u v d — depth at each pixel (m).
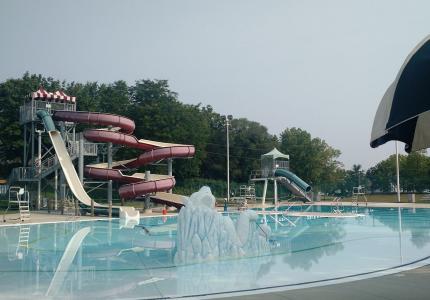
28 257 13.88
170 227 24.05
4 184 50.75
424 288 8.38
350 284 8.94
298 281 9.71
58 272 11.16
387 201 50.88
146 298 8.19
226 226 13.27
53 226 24.41
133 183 32.62
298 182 41.69
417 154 71.50
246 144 69.69
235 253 13.16
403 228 22.36
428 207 39.38
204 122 63.34
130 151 52.09
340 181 82.38
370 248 15.28
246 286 9.23
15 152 51.94
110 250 15.36
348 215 29.83
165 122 55.22
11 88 51.91
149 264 12.30
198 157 58.41
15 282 9.91
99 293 8.73
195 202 13.37
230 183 58.84
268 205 42.81
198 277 10.37
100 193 49.19
